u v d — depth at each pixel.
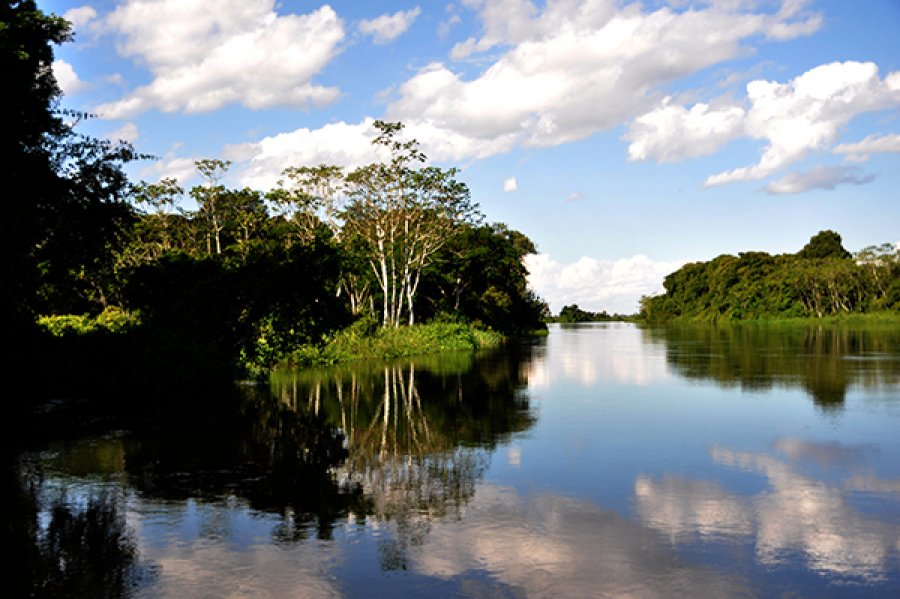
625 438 12.43
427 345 41.22
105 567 6.34
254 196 53.12
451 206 46.94
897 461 10.48
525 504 8.27
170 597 5.70
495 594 5.70
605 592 5.73
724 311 115.81
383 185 45.12
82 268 21.45
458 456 10.97
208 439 12.39
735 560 6.44
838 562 6.38
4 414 15.20
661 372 25.97
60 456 10.98
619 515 7.82
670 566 6.29
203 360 20.23
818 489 8.91
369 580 6.01
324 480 9.42
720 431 13.10
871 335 54.53
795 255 128.38
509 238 70.31
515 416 15.17
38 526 7.50
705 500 8.43
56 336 20.73
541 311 100.06
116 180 18.34
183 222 51.09
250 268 20.73
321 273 21.28
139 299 21.17
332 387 21.11
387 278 46.75
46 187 16.42
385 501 8.41
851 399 17.31
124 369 19.05
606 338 65.69
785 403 16.83
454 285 63.53
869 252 97.75
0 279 16.42
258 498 8.55
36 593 5.79
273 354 24.45
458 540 6.99
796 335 57.47
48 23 18.66
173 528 7.43
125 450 11.40
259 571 6.23
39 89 18.14
